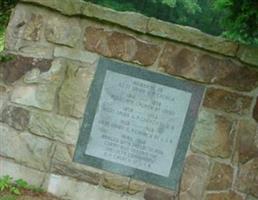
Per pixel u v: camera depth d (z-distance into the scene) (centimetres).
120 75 433
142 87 433
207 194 435
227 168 435
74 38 432
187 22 841
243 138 435
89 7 429
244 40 457
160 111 434
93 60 433
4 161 437
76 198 436
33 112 436
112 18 429
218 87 433
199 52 432
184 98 433
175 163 436
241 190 435
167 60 432
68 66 433
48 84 434
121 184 436
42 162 436
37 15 433
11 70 435
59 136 435
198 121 434
